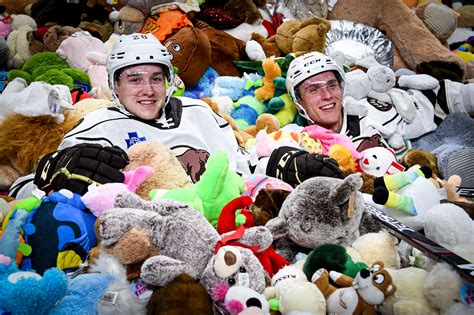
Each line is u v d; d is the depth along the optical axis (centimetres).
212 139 235
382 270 128
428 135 300
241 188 179
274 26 367
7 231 138
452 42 429
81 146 167
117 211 132
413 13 379
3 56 307
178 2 317
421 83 302
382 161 226
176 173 179
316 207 147
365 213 164
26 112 197
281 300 124
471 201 202
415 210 161
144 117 217
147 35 223
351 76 289
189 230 133
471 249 139
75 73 272
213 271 125
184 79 292
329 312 127
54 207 142
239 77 318
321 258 135
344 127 271
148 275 119
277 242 156
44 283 111
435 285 125
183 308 112
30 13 355
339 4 387
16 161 200
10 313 110
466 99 303
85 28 324
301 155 195
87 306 118
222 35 325
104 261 127
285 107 290
